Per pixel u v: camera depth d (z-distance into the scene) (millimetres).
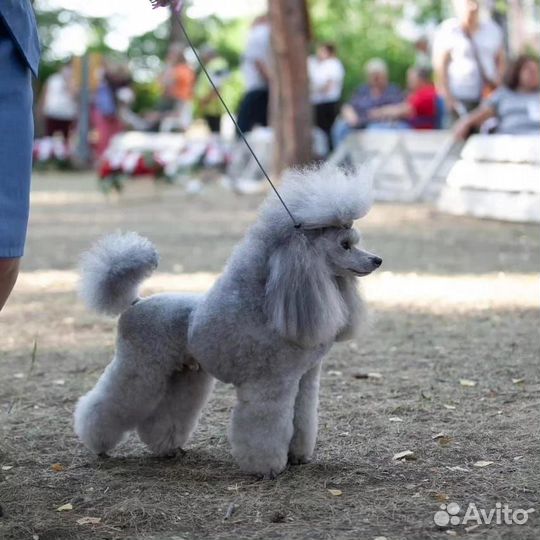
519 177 13539
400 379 6000
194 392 4637
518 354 6574
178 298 4434
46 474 4445
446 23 14938
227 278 4184
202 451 4762
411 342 6984
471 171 14438
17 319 7969
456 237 12273
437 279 9484
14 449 4801
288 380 4195
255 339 4086
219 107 22547
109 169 18016
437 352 6676
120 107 25344
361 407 5402
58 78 27031
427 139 16469
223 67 22703
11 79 3863
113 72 25406
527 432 4875
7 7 3846
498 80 14789
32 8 4031
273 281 4031
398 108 18797
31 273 10211
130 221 14656
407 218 14234
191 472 4438
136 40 41812
